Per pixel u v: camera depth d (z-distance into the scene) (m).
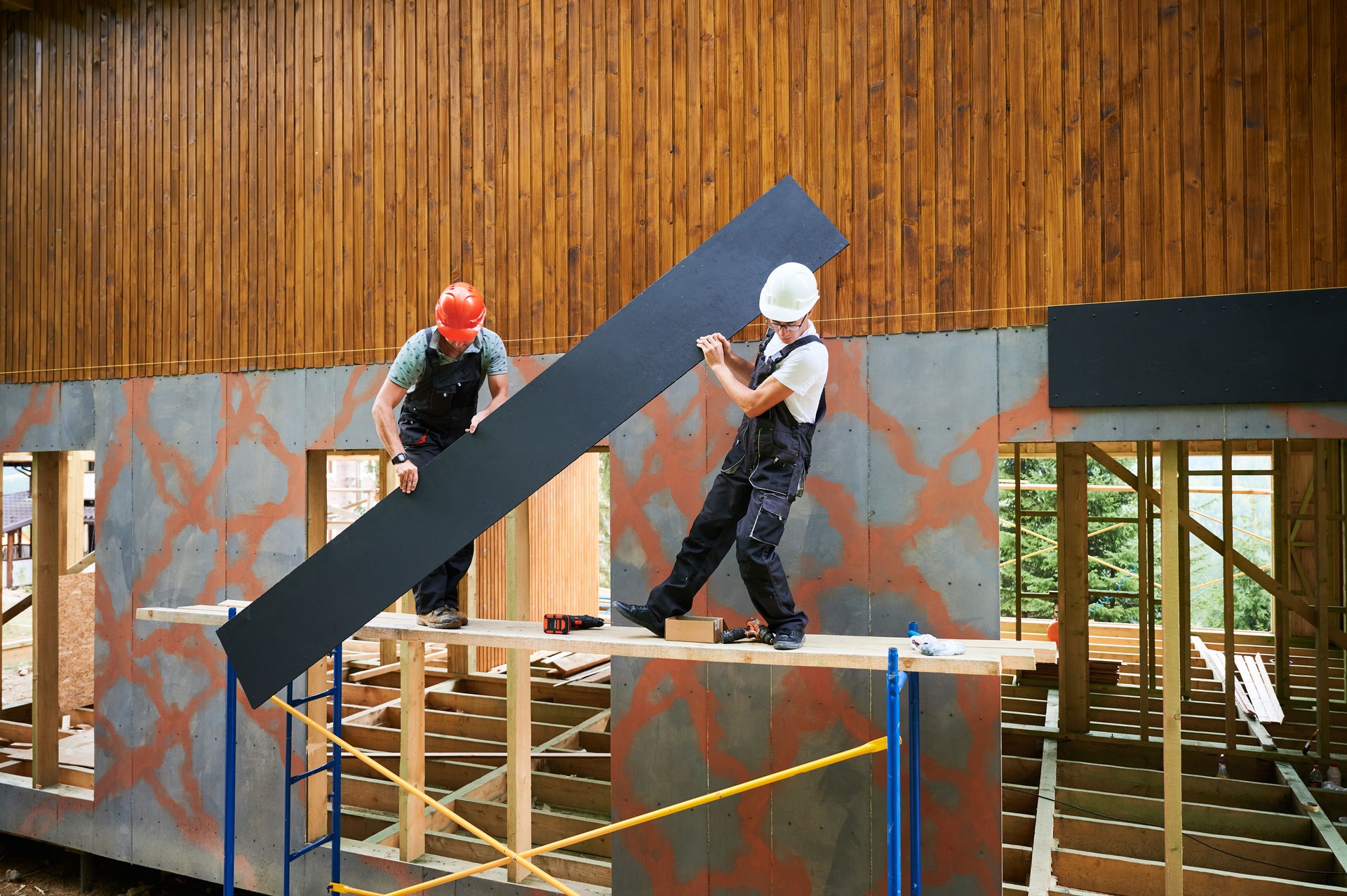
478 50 4.82
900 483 3.95
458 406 3.55
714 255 3.09
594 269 4.53
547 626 3.40
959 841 3.82
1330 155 3.46
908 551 3.93
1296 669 8.39
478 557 9.08
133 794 5.51
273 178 5.28
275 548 5.14
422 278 4.88
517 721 4.45
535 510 9.90
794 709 4.08
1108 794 4.83
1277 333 3.43
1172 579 3.69
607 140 4.53
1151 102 3.70
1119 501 16.88
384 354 4.93
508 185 4.72
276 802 5.06
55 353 5.92
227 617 3.75
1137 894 4.06
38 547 6.06
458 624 3.51
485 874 4.52
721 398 4.21
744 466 3.15
